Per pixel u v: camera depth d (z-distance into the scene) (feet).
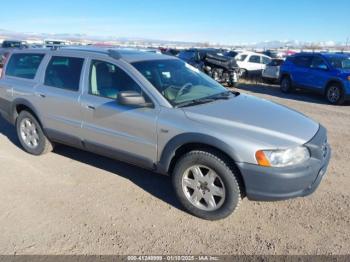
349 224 11.30
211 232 10.82
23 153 17.24
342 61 38.11
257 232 10.83
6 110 17.54
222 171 10.75
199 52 58.59
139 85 12.50
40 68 16.01
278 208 12.27
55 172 14.98
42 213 11.70
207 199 11.32
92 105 13.50
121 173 14.99
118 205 12.32
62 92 14.66
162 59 14.61
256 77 58.90
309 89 40.14
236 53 60.95
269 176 10.16
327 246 10.16
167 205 12.41
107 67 13.53
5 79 17.54
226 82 49.62
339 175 15.19
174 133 11.37
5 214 11.61
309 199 12.94
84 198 12.77
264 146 10.23
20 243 10.12
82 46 16.46
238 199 10.92
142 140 12.28
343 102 36.32
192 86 13.66
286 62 44.34
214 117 11.22
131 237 10.48
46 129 15.69
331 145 19.72
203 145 11.14
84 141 14.21
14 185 13.70
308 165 10.48
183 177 11.62
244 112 11.85
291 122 11.70
